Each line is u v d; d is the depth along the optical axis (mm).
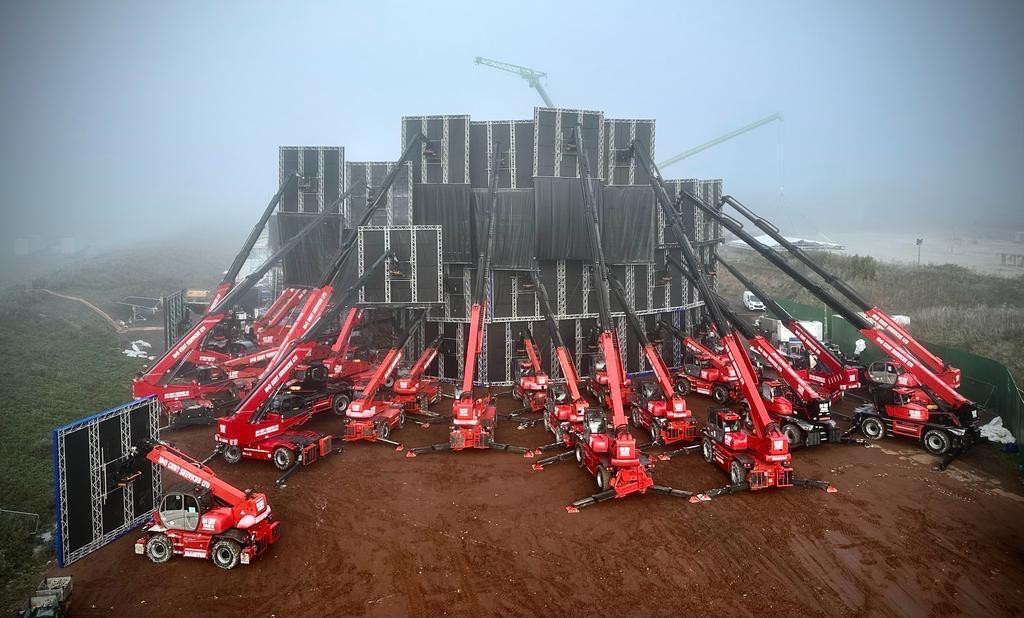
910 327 40375
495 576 13273
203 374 27906
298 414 23844
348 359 30625
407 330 26219
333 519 16203
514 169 32875
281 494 17875
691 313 38031
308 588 12844
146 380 24406
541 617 11766
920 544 14695
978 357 26625
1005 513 16469
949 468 20000
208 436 23656
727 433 19344
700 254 38062
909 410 22344
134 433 15672
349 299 23938
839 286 23406
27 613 11352
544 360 32906
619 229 32781
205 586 12945
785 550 14414
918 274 57406
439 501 17375
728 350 19656
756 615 11805
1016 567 13602
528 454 21281
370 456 21344
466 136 32688
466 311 32688
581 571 13484
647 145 34281
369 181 38000
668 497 17641
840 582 12992
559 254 31812
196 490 14039
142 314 53125
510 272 32406
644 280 34219
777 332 39531
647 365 34688
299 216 36219
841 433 23484
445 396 30219
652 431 23031
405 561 13953
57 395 27188
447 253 32344
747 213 26406
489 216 28891
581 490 18141
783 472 17797
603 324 19219
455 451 21812
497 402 29062
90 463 14391
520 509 16797
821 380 28922
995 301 46375
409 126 33156
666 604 12180
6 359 32406
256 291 57000
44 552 14516
